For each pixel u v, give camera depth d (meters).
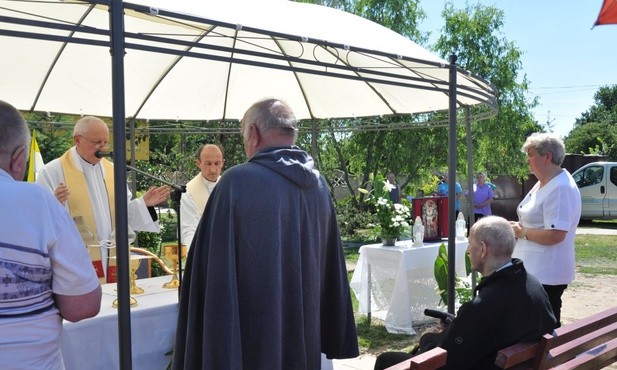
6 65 4.57
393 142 15.05
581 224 18.02
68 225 1.78
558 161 3.80
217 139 12.45
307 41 2.60
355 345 2.42
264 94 5.92
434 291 6.21
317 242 2.21
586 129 53.34
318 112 6.10
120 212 2.07
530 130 18.92
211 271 1.99
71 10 3.46
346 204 14.09
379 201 6.20
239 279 2.01
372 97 5.48
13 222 1.63
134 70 5.18
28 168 4.70
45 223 1.70
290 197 2.08
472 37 16.45
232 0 2.92
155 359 3.08
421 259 6.01
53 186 4.08
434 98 5.11
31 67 4.67
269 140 2.15
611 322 2.99
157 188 3.62
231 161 12.94
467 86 3.99
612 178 17.08
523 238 3.89
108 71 5.02
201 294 2.08
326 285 2.38
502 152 17.00
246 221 1.99
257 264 2.00
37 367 1.69
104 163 4.30
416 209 6.32
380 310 6.39
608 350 3.01
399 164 15.06
